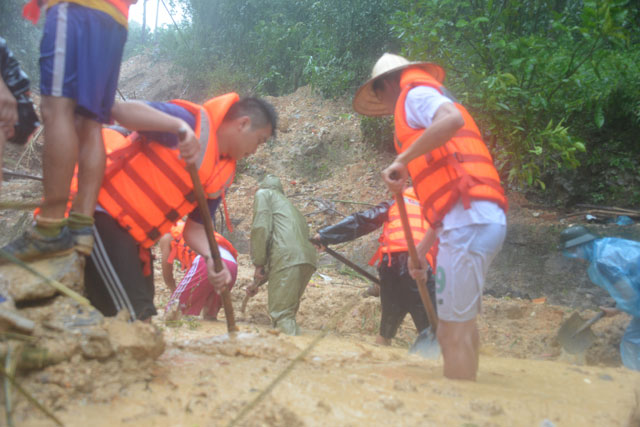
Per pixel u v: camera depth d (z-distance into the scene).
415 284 4.64
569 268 7.03
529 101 7.36
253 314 5.93
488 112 7.51
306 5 13.68
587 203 8.31
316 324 5.86
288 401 2.18
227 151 3.12
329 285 7.13
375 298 6.17
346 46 11.76
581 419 2.21
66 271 2.40
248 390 2.27
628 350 4.68
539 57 7.12
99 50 2.55
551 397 2.50
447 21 7.42
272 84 13.40
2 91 2.33
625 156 8.35
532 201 8.52
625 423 2.21
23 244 2.40
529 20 8.09
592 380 2.93
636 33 8.46
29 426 1.81
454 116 2.60
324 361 2.93
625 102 8.24
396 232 4.76
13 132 2.44
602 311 5.05
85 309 2.35
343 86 11.88
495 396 2.42
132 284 2.78
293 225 5.12
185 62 14.40
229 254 5.25
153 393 2.17
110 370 2.22
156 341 2.40
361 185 9.91
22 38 11.51
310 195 9.86
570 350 4.98
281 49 13.38
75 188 2.90
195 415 2.00
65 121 2.48
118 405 2.04
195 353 2.84
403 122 2.85
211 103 2.99
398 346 5.20
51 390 2.02
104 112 2.62
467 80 7.60
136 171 2.81
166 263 5.68
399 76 3.15
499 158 7.85
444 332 2.73
